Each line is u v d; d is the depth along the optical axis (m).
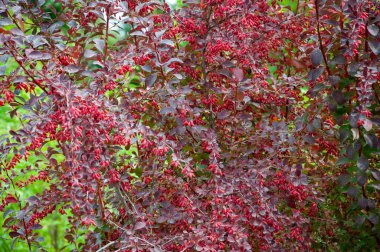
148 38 3.01
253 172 3.16
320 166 3.56
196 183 3.42
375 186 3.05
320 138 3.43
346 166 3.41
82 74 2.91
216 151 2.98
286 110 3.88
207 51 3.45
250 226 3.31
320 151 3.49
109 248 3.40
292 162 3.54
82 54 3.29
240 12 3.18
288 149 3.29
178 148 3.05
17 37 2.71
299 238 3.25
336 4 2.94
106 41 3.03
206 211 3.31
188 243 2.89
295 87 3.91
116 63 2.90
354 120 2.84
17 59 2.76
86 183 2.72
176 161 2.86
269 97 3.57
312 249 3.43
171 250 3.13
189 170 2.88
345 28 3.01
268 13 3.64
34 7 3.31
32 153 3.80
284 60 3.85
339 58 2.96
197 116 3.24
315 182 3.62
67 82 2.70
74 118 2.64
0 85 2.74
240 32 3.18
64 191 3.21
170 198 3.34
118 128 2.79
